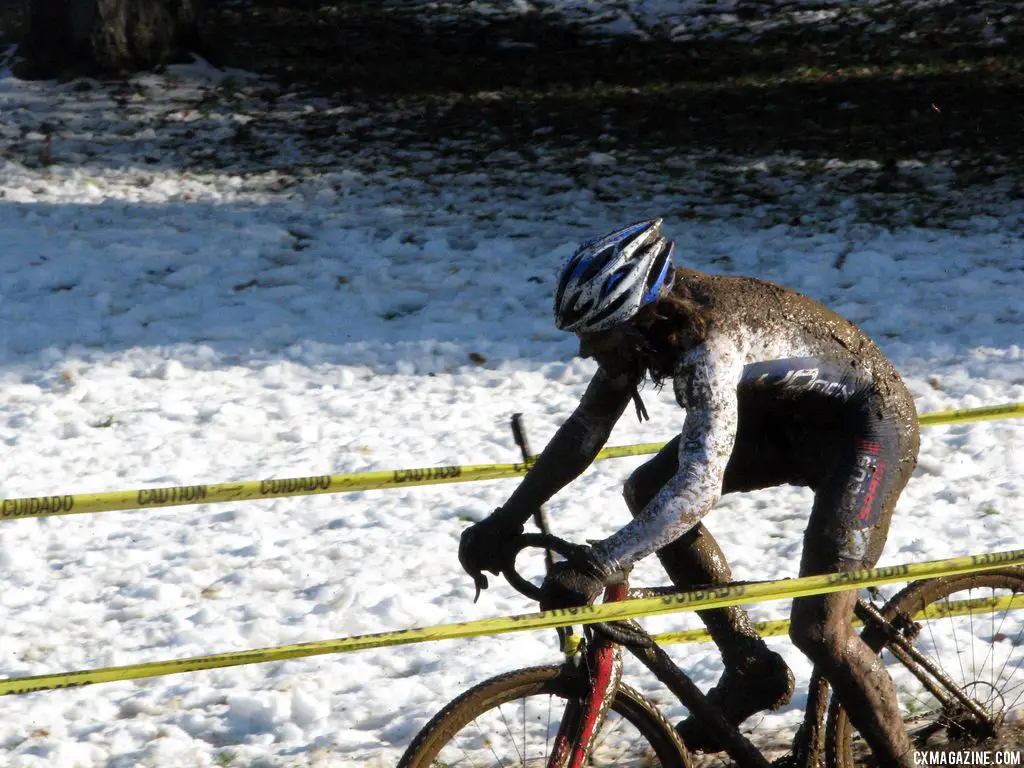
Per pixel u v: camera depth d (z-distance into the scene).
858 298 31.02
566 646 11.26
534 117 49.41
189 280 33.78
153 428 25.05
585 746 10.97
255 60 56.62
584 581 9.73
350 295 32.78
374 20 62.19
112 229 37.84
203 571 19.19
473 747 13.52
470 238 37.31
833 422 11.29
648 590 11.45
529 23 60.38
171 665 8.98
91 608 18.11
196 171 43.69
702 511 9.84
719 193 40.97
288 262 35.50
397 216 39.31
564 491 21.59
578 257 10.08
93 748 14.39
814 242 35.75
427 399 26.47
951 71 51.78
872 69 52.66
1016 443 22.38
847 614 10.99
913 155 43.69
